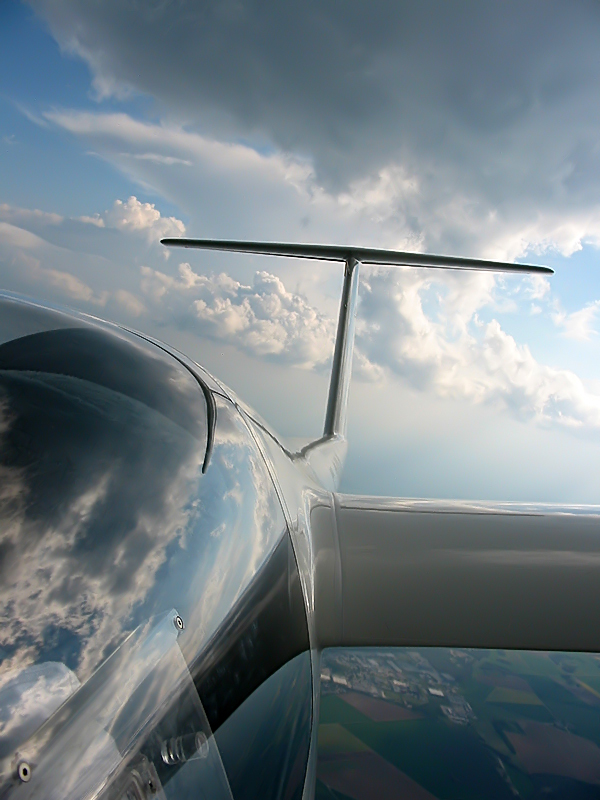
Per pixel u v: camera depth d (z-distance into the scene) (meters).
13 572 1.78
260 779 2.15
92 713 1.67
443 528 4.84
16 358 2.60
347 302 13.11
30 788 1.47
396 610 3.79
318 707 3.08
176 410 2.97
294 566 3.45
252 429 4.01
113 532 2.08
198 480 2.67
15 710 1.54
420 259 12.69
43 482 2.03
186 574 2.26
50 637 1.72
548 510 5.40
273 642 2.73
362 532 4.69
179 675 2.00
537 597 3.94
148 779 1.71
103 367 2.89
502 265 12.23
